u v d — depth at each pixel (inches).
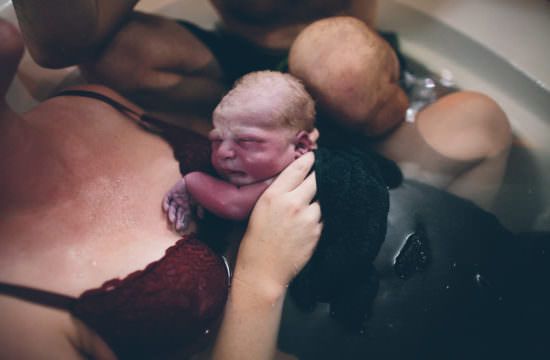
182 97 46.8
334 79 39.1
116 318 27.6
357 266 34.8
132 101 45.5
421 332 34.4
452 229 38.6
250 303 32.1
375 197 35.0
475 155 41.9
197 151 37.9
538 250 37.8
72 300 26.9
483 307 34.7
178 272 30.1
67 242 29.0
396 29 59.1
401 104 44.3
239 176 35.1
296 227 32.9
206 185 34.4
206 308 31.0
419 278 36.1
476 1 56.0
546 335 33.1
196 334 31.4
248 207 34.9
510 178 43.6
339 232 34.4
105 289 27.8
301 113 35.3
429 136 43.8
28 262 27.0
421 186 41.8
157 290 28.9
